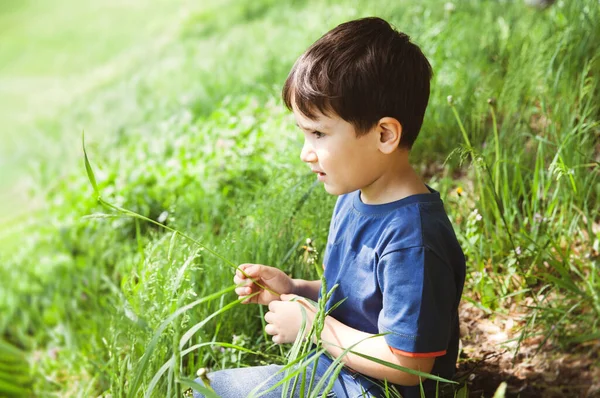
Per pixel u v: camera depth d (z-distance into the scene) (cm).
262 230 264
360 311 174
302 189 290
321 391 180
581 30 338
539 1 456
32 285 401
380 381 174
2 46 1390
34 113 963
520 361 216
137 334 208
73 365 293
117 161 493
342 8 578
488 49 391
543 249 233
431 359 161
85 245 396
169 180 411
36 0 1666
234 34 847
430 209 164
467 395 188
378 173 167
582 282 238
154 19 1300
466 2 518
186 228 311
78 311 332
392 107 161
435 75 367
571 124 282
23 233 508
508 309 239
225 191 372
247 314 244
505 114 326
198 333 218
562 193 264
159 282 220
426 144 338
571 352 212
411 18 483
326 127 162
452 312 177
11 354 326
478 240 260
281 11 865
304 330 160
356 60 159
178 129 527
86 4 1563
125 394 192
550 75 319
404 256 159
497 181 262
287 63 546
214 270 244
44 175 636
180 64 825
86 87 1009
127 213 169
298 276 249
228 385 180
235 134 435
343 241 178
